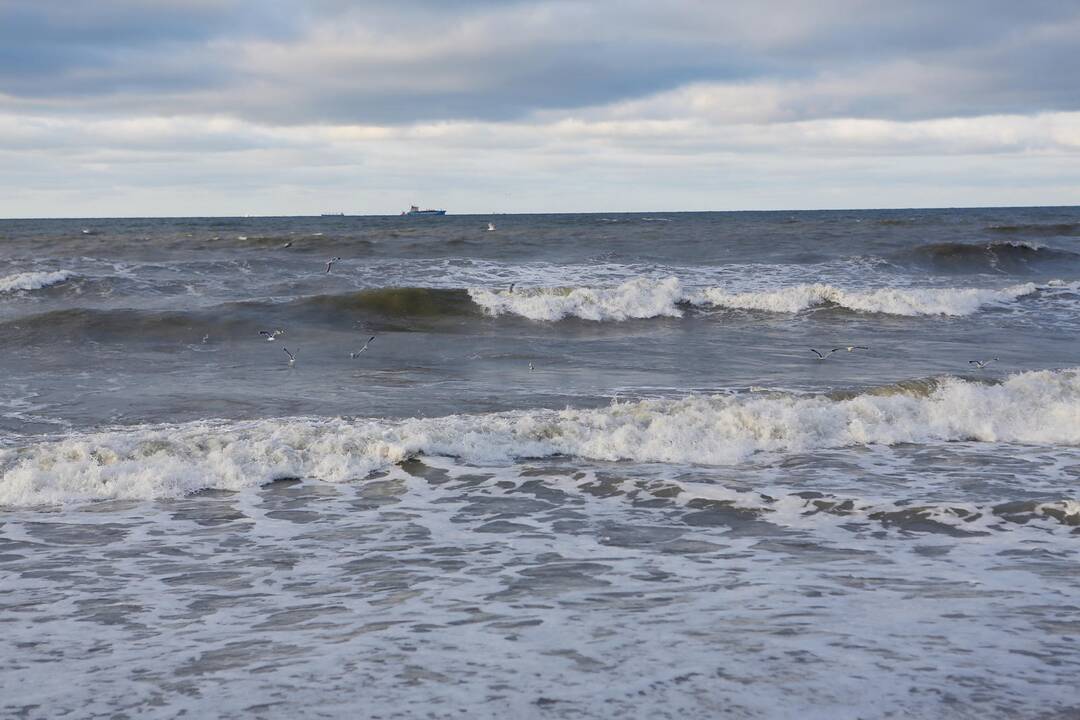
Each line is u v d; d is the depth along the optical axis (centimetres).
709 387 1444
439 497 867
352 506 844
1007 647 473
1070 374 1375
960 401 1209
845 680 429
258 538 746
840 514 791
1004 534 730
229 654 481
